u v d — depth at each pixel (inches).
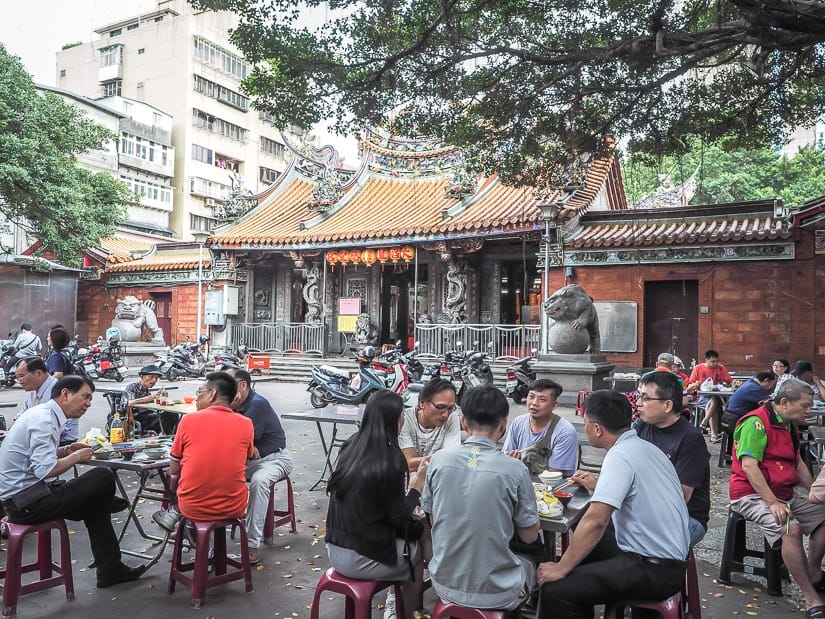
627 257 581.6
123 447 194.1
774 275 526.6
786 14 230.8
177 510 182.5
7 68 711.7
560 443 181.6
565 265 605.9
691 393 380.2
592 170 735.1
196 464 165.0
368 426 141.0
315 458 338.3
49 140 746.2
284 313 884.6
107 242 1082.7
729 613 163.9
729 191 979.9
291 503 219.5
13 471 163.0
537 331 653.9
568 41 308.7
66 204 735.1
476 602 118.5
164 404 279.1
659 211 609.0
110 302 971.9
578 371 501.7
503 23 317.7
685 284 570.9
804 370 332.2
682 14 305.6
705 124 350.0
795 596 175.2
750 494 178.9
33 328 885.8
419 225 699.4
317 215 811.4
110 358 732.0
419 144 838.5
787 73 314.0
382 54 311.9
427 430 190.1
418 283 819.4
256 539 190.9
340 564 135.1
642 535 127.3
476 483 120.0
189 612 160.6
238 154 1793.8
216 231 864.9
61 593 171.6
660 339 580.4
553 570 128.1
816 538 167.0
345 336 844.0
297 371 750.5
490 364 668.7
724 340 540.7
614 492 125.3
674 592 127.1
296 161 948.0
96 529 176.1
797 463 177.3
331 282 847.7
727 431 295.7
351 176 928.9
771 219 556.1
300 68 298.7
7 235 1052.5
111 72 1706.4
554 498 144.5
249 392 210.8
